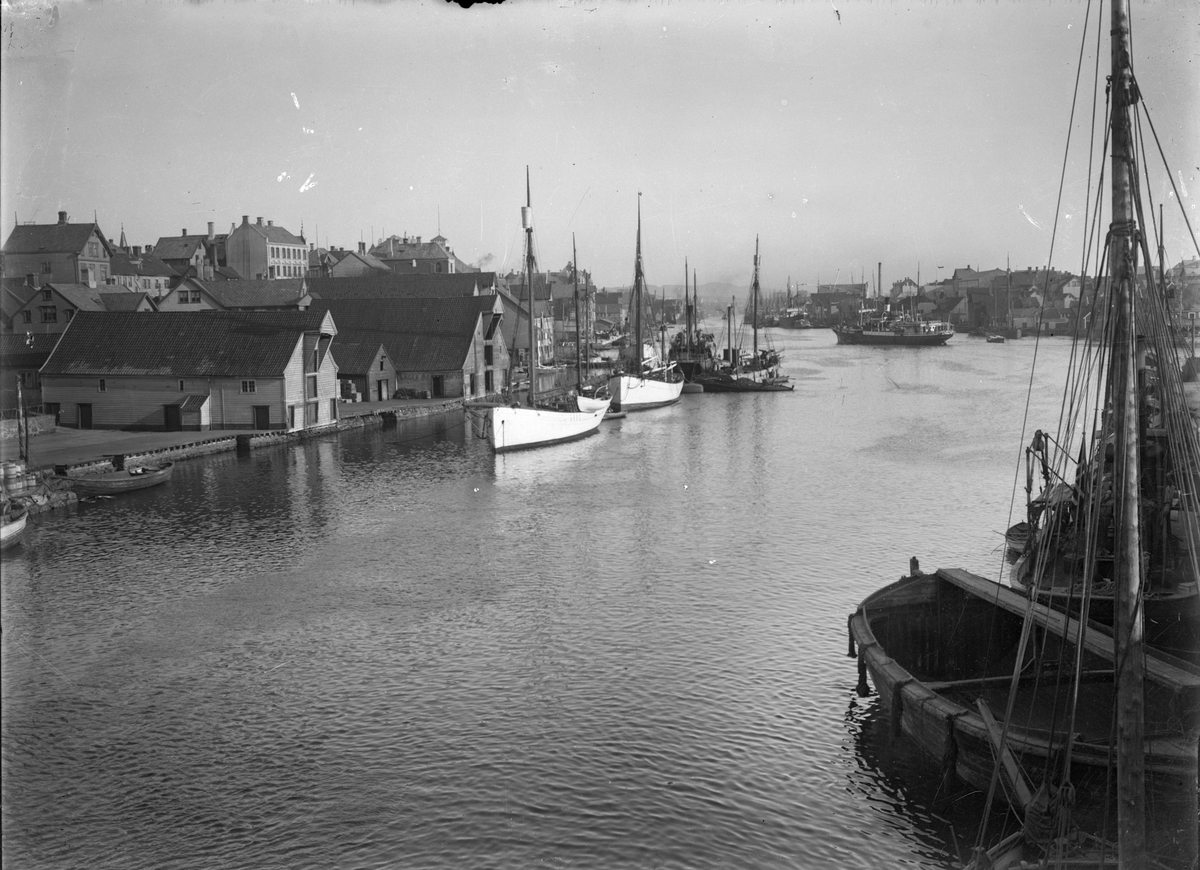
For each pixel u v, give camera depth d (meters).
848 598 39.94
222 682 32.66
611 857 22.64
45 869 22.17
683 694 30.97
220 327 89.75
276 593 42.16
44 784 25.98
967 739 24.06
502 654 34.69
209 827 23.92
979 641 32.66
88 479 61.75
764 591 41.09
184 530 53.41
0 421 76.75
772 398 125.31
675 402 122.25
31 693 31.80
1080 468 29.62
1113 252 16.39
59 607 40.41
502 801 24.94
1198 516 28.45
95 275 123.44
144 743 28.30
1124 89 16.12
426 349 116.56
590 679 32.31
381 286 148.00
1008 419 96.44
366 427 96.56
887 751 27.25
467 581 43.59
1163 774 20.66
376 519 56.09
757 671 32.66
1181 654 28.44
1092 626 27.94
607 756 27.16
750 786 25.62
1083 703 26.70
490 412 81.25
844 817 24.27
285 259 174.75
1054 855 19.94
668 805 24.73
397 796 25.25
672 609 39.06
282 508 59.09
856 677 32.03
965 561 45.06
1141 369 27.06
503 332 146.75
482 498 62.28
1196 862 20.34
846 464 72.62
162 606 40.53
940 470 68.75
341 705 30.73
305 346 89.31
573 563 46.25
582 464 76.12
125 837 23.48
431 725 29.23
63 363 88.00
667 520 55.03
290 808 24.77
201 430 85.69
